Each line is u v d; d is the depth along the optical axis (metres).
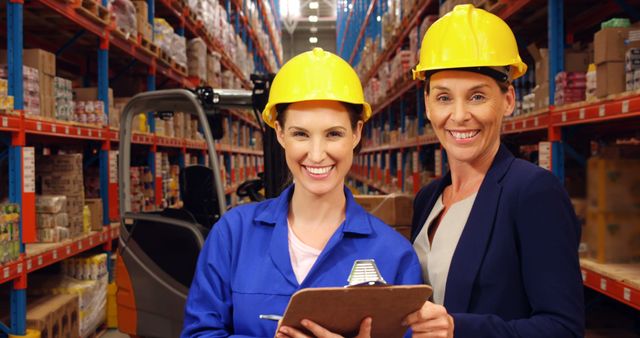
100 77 4.69
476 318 1.37
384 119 12.20
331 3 28.02
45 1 3.58
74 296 3.93
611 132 4.12
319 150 1.44
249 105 3.64
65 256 3.80
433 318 1.27
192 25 7.48
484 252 1.46
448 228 1.60
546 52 3.36
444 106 1.53
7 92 3.20
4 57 3.59
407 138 8.09
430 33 1.57
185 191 3.91
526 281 1.40
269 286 1.48
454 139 1.53
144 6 5.53
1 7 3.96
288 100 1.44
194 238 3.14
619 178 2.62
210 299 1.54
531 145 4.88
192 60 7.41
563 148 3.16
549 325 1.33
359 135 1.57
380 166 11.88
